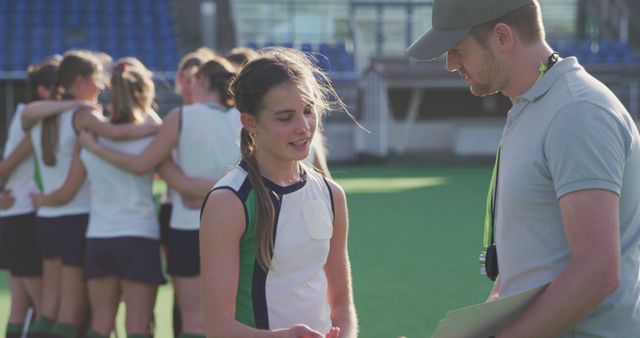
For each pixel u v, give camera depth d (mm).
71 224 4273
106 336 4105
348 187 13141
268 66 2160
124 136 4047
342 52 18938
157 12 20734
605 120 2008
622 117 2059
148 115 4215
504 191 2168
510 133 2197
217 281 2125
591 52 19062
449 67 2295
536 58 2160
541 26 2186
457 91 20375
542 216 2100
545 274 2105
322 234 2266
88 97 4336
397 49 21234
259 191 2156
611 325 2109
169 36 20047
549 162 2051
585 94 2047
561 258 2086
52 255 4336
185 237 4020
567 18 21797
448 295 5957
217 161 3963
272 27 21203
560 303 1983
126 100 4078
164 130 3963
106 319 4117
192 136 3947
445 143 20422
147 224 4090
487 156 19219
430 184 13570
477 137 19203
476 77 2234
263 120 2160
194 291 4047
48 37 19578
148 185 4129
